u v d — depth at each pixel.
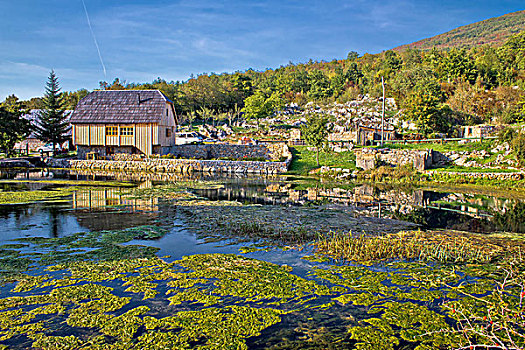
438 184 30.66
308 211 19.03
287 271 10.45
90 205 19.42
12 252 11.52
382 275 10.26
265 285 9.39
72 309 7.89
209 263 10.91
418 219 17.48
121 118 43.72
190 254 11.78
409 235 14.52
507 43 100.62
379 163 35.84
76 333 6.98
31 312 7.70
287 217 17.52
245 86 88.44
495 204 21.67
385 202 22.05
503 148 34.28
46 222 15.55
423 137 47.88
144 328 7.22
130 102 45.12
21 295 8.50
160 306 8.14
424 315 7.98
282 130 62.03
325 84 95.69
